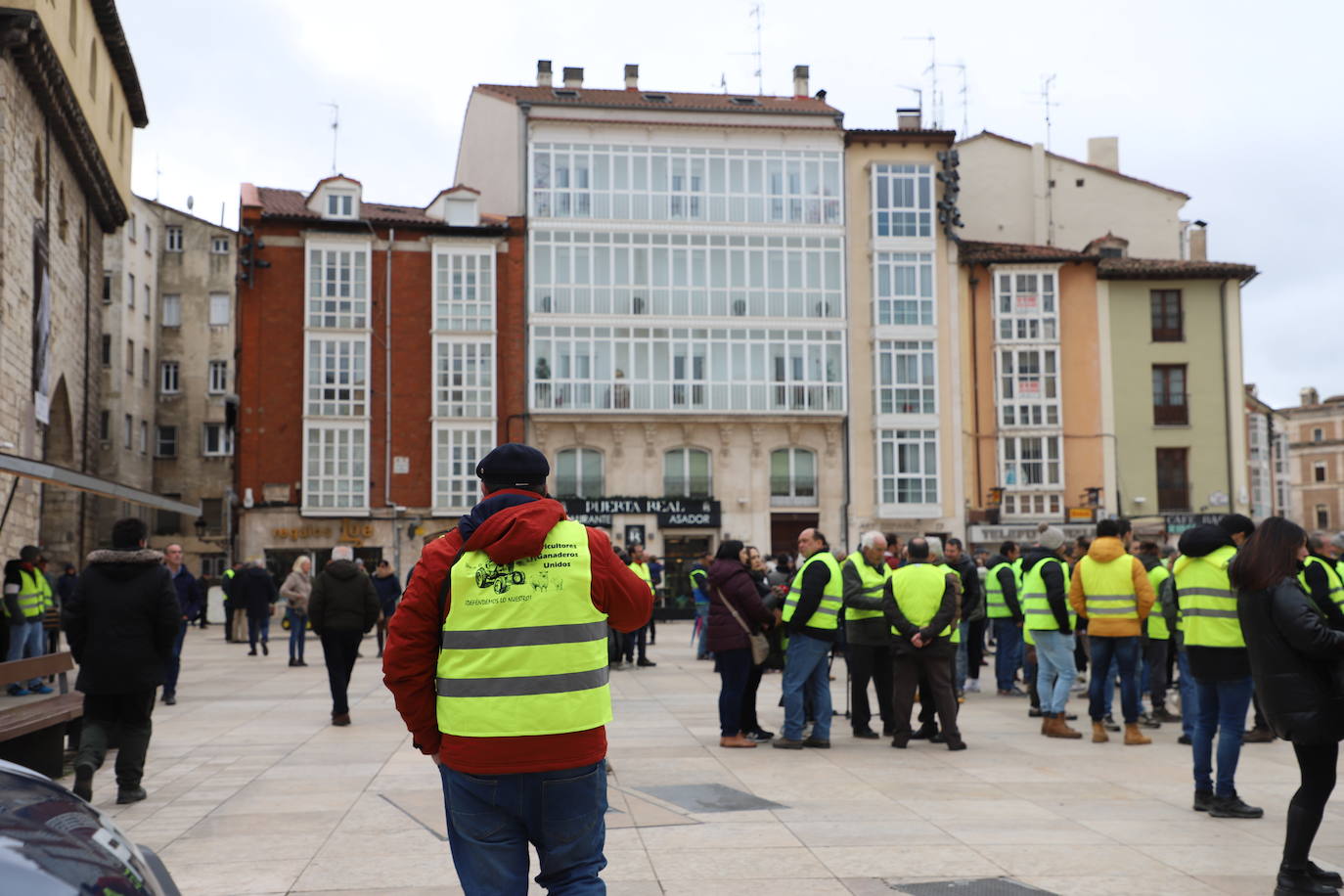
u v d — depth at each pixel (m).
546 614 3.92
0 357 23.11
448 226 42.44
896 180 44.56
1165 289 46.19
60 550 32.22
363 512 41.38
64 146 29.39
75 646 8.19
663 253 43.53
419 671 3.97
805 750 10.77
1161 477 45.62
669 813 7.72
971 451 44.56
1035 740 11.47
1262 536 6.12
